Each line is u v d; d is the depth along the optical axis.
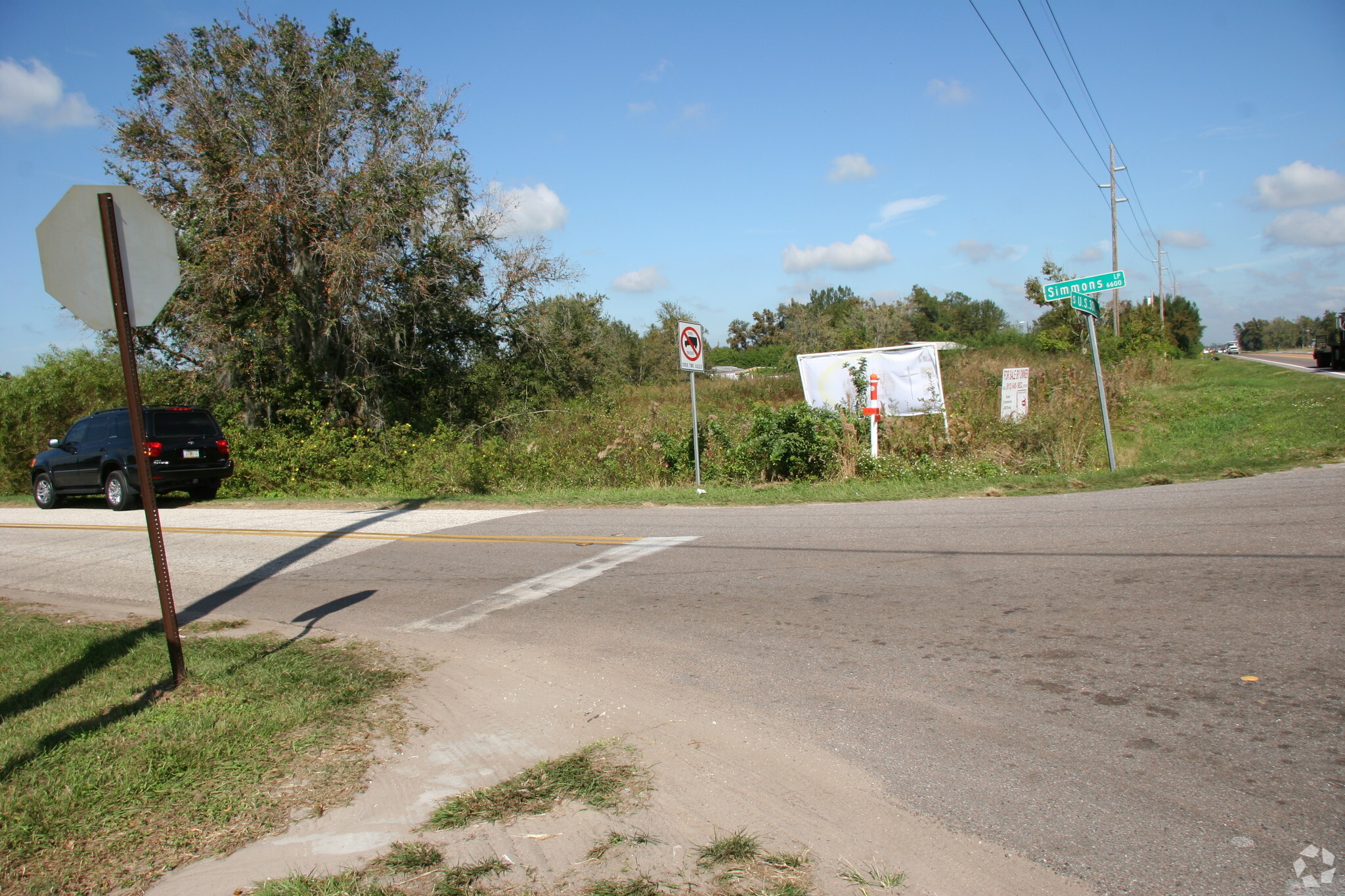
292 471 18.36
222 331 21.78
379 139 23.78
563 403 27.52
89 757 3.96
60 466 17.02
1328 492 8.24
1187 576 5.78
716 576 7.18
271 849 3.20
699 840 3.13
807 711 4.24
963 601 5.75
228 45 22.27
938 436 14.17
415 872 2.99
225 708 4.58
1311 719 3.62
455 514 12.46
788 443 13.99
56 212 4.58
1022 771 3.44
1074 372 22.31
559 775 3.73
